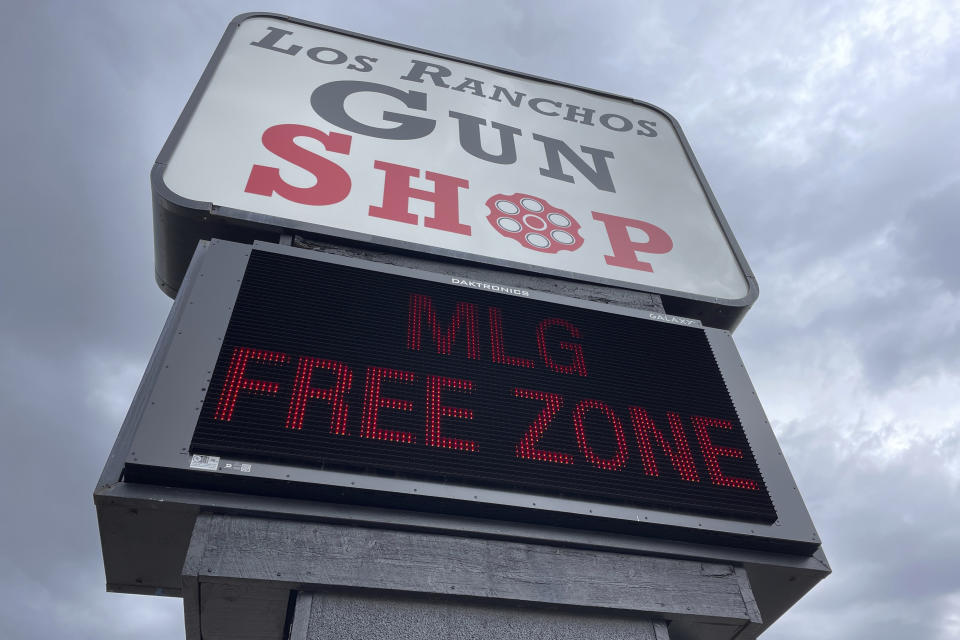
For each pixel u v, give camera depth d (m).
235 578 3.29
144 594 4.07
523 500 3.76
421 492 3.63
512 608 3.60
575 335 4.80
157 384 3.71
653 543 3.93
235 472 3.46
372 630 3.36
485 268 5.46
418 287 4.74
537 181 6.54
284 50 7.01
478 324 4.61
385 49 7.57
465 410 4.02
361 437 3.70
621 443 4.16
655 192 6.95
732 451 4.36
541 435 4.04
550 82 8.03
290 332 4.12
